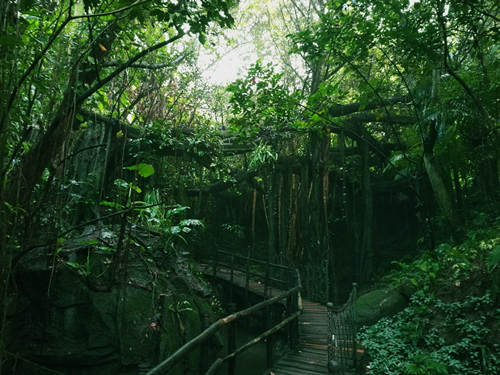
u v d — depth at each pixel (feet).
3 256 7.68
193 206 41.24
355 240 35.17
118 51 14.32
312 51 23.34
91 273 17.83
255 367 20.20
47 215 14.64
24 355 14.97
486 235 22.21
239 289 30.27
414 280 21.67
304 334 20.29
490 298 17.85
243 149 32.78
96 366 15.92
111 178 25.61
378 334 18.47
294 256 34.45
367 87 25.55
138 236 21.84
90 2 8.97
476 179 29.84
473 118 21.99
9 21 7.43
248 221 47.44
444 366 14.88
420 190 32.12
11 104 7.52
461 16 19.10
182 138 30.22
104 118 22.80
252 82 26.07
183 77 28.81
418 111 25.50
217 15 10.03
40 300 16.01
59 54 10.25
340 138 34.30
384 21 21.16
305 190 34.19
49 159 9.81
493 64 21.97
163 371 6.67
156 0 9.50
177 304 19.38
